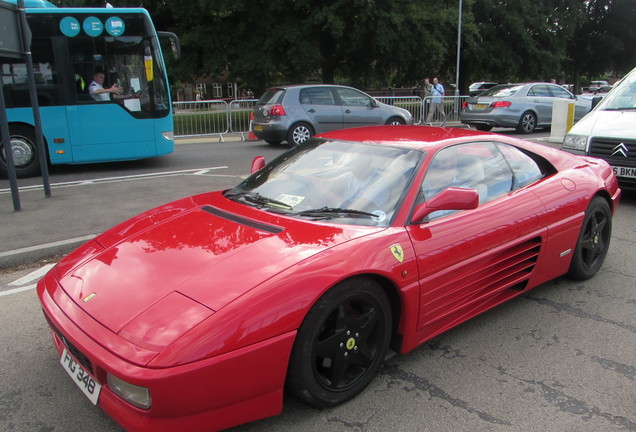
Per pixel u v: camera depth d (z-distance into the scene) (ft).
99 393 7.45
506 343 11.18
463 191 9.59
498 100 52.16
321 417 8.57
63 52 29.89
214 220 10.17
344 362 8.69
